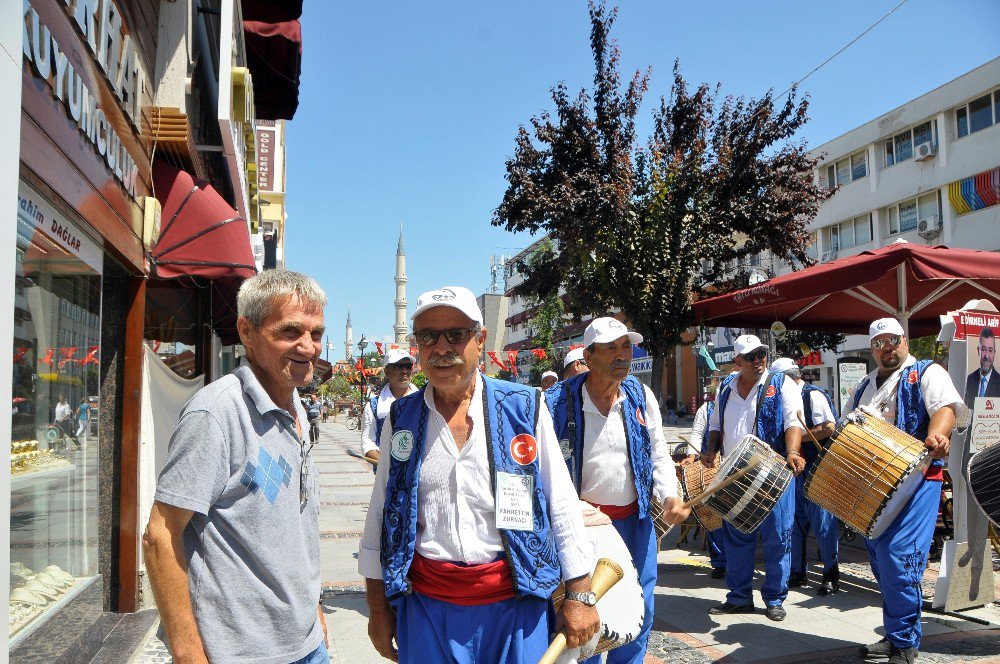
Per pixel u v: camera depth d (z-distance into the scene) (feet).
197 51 27.25
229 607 6.69
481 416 8.43
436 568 8.16
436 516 8.27
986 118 82.23
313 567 7.62
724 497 15.35
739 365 19.39
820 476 15.23
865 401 17.16
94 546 17.13
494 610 8.05
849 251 101.96
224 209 21.33
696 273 31.76
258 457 7.00
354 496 42.32
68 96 12.62
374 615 9.09
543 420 8.60
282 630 6.92
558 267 35.50
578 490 12.80
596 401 12.98
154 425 19.79
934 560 23.62
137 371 18.37
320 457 70.54
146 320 22.57
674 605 19.26
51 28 12.09
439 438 8.41
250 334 7.48
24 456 12.95
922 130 90.22
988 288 27.04
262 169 65.10
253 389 7.13
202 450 6.63
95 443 17.24
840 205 102.63
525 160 32.91
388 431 8.94
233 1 24.80
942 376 15.78
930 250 20.40
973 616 17.47
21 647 12.07
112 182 15.87
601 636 9.46
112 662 14.44
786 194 32.78
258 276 7.58
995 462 14.28
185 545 6.75
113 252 16.44
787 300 23.93
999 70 79.51
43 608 13.53
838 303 29.01
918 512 14.76
